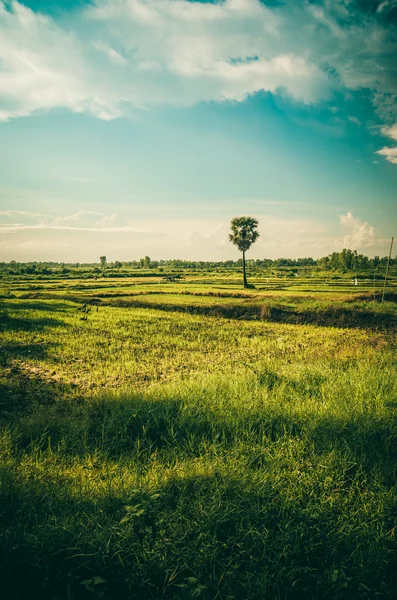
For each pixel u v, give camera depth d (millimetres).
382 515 2947
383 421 4785
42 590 2342
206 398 6035
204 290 43844
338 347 15047
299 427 4855
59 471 3863
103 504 3131
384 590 2322
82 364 12047
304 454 4098
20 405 7684
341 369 8945
